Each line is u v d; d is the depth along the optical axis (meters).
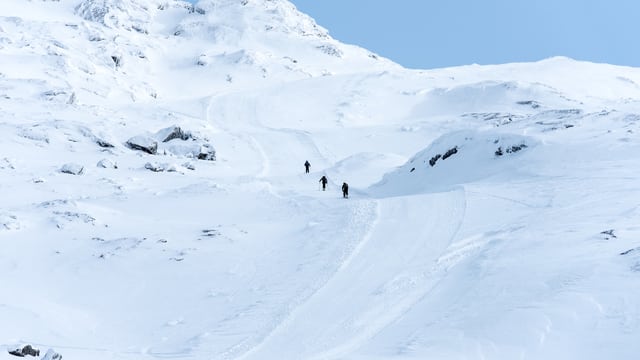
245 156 68.25
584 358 12.59
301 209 35.50
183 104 112.56
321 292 21.17
